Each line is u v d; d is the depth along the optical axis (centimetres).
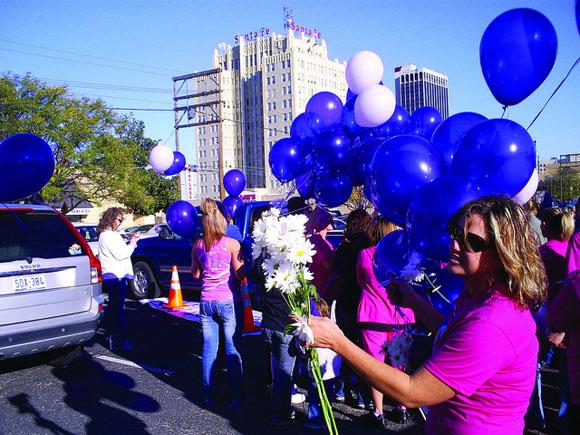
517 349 159
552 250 408
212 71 3459
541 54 290
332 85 12588
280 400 423
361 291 446
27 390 521
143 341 706
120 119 3231
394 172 275
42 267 527
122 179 3244
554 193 5719
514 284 162
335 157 464
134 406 479
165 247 1023
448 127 325
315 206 495
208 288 466
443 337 176
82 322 552
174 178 4728
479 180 258
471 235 168
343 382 490
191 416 455
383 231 413
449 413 167
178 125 3594
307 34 12194
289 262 227
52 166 461
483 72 312
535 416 407
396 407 443
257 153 12269
